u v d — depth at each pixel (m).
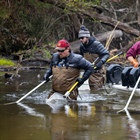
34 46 28.62
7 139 8.70
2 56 27.88
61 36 33.44
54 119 10.59
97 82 16.75
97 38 30.36
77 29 33.56
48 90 15.91
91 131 9.38
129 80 14.12
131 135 9.06
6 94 14.82
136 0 35.34
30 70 23.61
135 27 36.94
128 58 14.67
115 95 14.91
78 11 28.12
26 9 29.34
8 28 28.67
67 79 13.68
